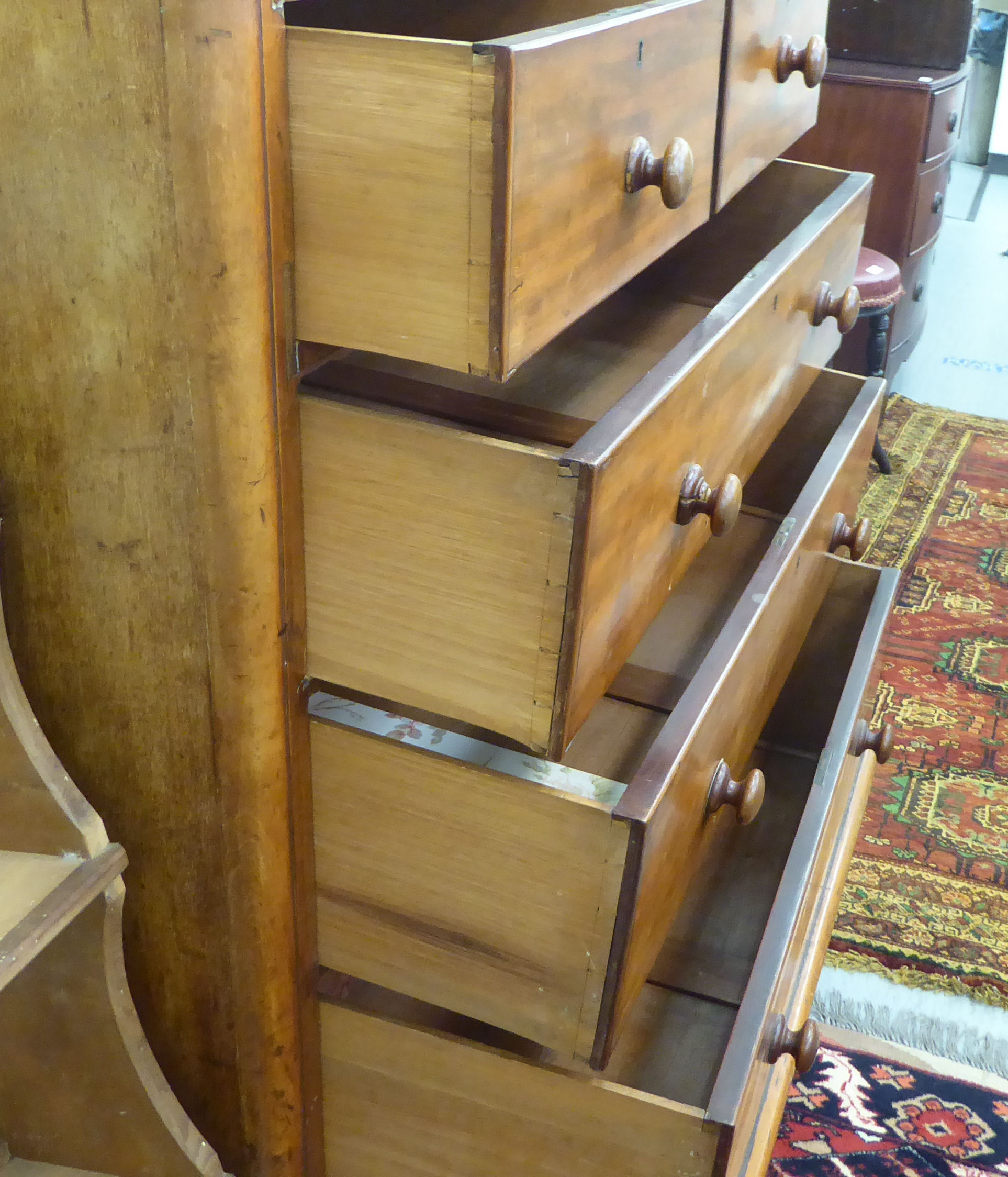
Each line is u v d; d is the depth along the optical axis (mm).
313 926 759
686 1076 836
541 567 585
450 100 495
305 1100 798
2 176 557
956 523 2117
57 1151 791
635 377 879
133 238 547
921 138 2242
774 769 1267
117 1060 726
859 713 1122
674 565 772
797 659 1296
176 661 647
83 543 635
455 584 613
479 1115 765
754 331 861
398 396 756
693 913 1020
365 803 702
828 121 2311
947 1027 1159
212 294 544
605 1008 686
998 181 4332
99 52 514
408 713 750
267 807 679
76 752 703
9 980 588
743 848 1115
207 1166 763
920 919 1281
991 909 1298
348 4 812
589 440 586
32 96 534
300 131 534
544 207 543
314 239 555
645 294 1124
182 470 592
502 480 575
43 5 514
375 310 557
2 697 618
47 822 646
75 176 543
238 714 648
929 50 2344
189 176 521
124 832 718
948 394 2664
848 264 1227
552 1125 743
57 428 608
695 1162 708
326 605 654
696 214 785
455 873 696
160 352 568
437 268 532
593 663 641
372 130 517
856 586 1263
